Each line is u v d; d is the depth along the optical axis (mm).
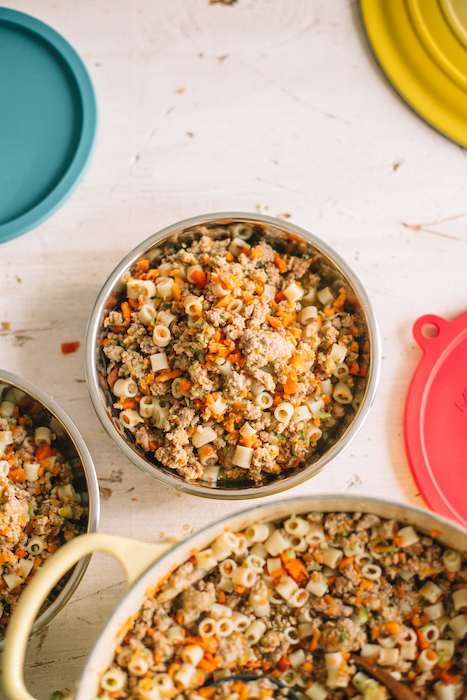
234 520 419
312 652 440
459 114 525
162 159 524
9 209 515
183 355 466
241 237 487
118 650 416
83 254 515
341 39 537
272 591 448
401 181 526
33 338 507
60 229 517
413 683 430
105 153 523
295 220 521
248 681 430
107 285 459
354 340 476
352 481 497
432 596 439
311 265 483
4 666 375
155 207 520
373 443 501
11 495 457
